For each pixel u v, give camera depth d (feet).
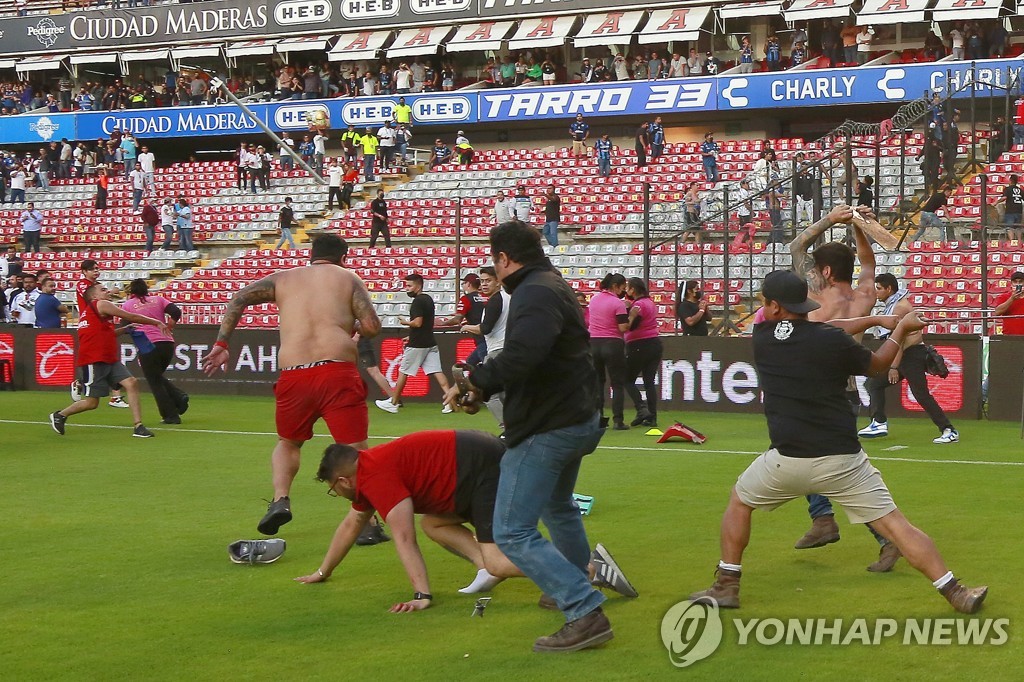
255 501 30.04
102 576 21.98
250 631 18.29
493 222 89.45
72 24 132.87
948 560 22.12
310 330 24.94
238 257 91.56
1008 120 76.02
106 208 109.91
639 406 46.52
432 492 19.74
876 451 38.17
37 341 65.36
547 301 16.57
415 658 16.81
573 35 117.50
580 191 95.20
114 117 126.11
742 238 59.47
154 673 16.35
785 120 114.62
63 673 16.39
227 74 134.51
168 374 63.62
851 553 23.06
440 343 57.21
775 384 18.52
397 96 117.19
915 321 18.38
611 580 19.72
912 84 100.27
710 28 115.44
